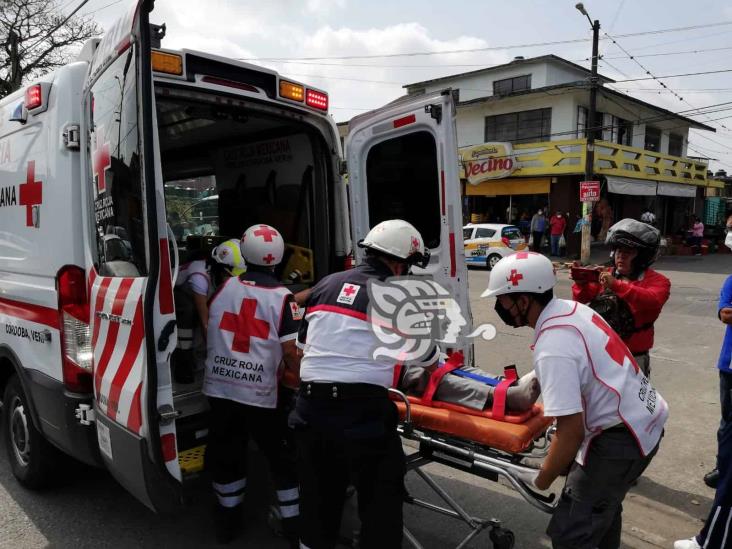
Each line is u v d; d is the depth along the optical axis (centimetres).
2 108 362
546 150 2056
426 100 370
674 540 317
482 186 2270
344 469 238
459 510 275
